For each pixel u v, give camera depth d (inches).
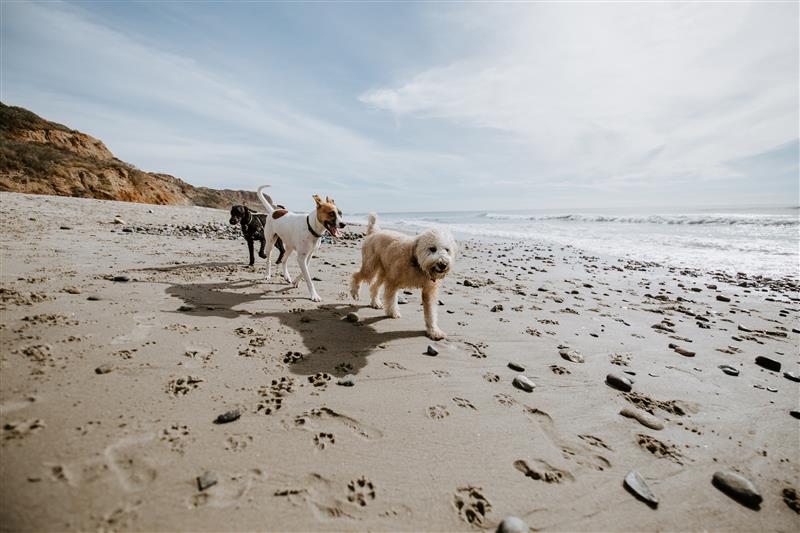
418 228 1087.6
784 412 115.3
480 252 525.7
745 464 90.4
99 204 595.5
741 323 215.9
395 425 94.3
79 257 242.7
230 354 121.8
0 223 340.8
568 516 71.2
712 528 71.4
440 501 71.4
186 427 82.1
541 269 384.5
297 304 191.5
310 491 70.1
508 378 127.1
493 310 212.7
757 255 485.4
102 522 56.9
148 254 288.8
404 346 148.2
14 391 84.7
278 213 242.8
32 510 56.8
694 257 474.9
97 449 71.1
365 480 74.6
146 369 103.5
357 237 601.3
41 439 71.2
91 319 131.5
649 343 172.4
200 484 66.9
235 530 59.9
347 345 142.8
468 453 86.1
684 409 114.5
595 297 266.7
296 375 114.1
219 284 215.2
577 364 142.9
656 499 76.5
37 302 141.3
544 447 91.0
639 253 514.6
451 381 121.4
